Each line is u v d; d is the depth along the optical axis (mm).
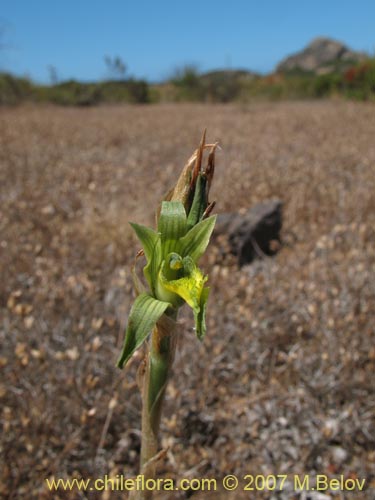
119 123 16562
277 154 10211
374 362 3926
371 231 5828
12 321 4215
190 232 1291
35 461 3133
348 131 13516
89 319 4227
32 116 19578
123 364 1138
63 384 3529
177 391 3318
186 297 1207
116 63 32688
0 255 5305
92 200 7000
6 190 7750
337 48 67562
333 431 3387
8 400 3512
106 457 3324
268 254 6008
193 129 14586
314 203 6941
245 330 4168
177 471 3123
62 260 5273
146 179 8242
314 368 3967
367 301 4504
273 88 32438
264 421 3564
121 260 5383
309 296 4539
